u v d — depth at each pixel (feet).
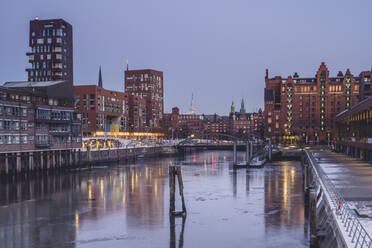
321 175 204.54
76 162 442.91
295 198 240.53
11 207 218.59
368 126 287.28
